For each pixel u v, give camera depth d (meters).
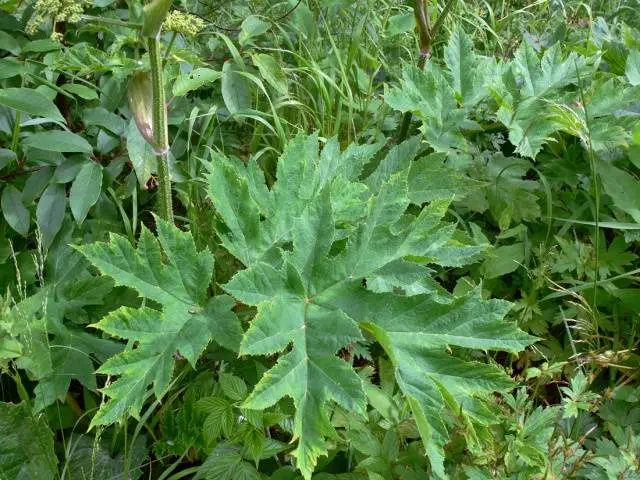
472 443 0.62
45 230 0.78
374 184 0.84
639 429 0.74
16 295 0.79
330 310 0.61
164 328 0.61
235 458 0.65
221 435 0.71
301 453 0.54
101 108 0.85
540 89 0.99
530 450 0.64
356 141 1.03
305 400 0.56
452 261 0.70
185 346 0.61
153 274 0.62
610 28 1.36
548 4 1.45
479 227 0.93
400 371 0.58
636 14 1.52
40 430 0.69
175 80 0.89
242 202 0.67
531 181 0.97
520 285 0.93
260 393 0.54
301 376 0.57
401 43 1.24
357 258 0.63
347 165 0.82
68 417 0.76
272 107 0.97
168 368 0.60
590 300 0.89
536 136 0.94
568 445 0.66
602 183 0.96
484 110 1.08
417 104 0.93
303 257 0.63
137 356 0.59
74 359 0.72
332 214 0.63
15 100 0.75
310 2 1.34
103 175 0.82
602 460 0.65
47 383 0.70
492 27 1.35
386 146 1.06
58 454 0.73
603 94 0.98
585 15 1.52
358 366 0.83
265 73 1.00
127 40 0.88
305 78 1.18
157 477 0.74
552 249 0.92
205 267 0.64
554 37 1.27
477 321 0.60
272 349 0.57
